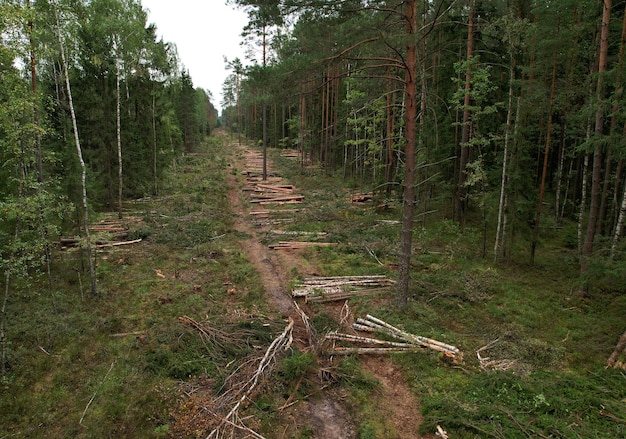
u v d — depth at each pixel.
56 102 15.24
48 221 12.26
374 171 24.80
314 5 9.45
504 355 9.07
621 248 10.76
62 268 13.76
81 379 8.33
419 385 8.06
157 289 12.67
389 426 7.05
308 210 22.70
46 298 11.52
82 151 21.19
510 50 13.55
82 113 21.45
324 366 8.73
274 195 26.67
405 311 10.95
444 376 8.32
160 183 28.27
